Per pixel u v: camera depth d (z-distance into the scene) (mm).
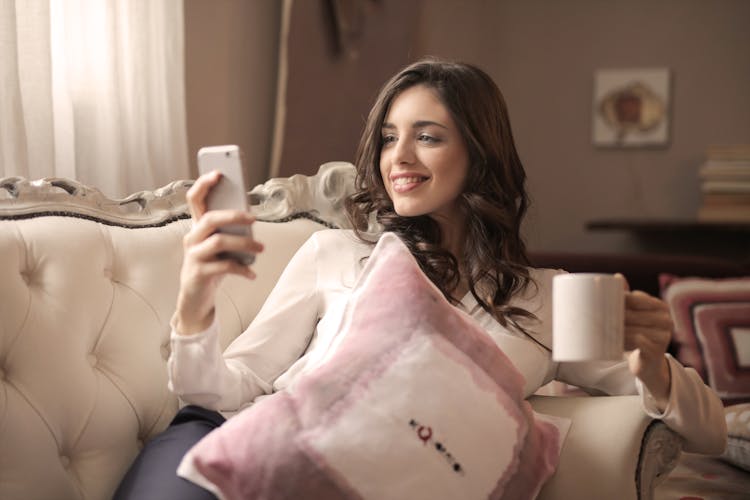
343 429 1150
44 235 1390
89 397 1341
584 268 2988
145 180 2125
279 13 3006
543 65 4281
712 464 2035
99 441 1352
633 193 4168
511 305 1584
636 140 4141
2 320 1288
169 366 1289
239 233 1129
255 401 1401
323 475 1117
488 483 1213
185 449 1222
